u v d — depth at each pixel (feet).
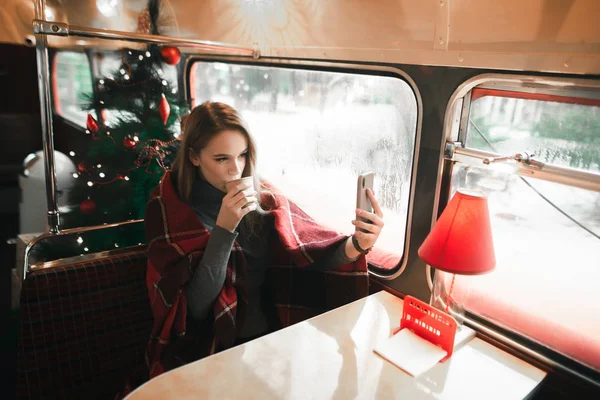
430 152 5.17
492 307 5.05
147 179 7.25
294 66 6.48
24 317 5.36
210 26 7.32
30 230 9.77
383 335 4.83
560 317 4.55
